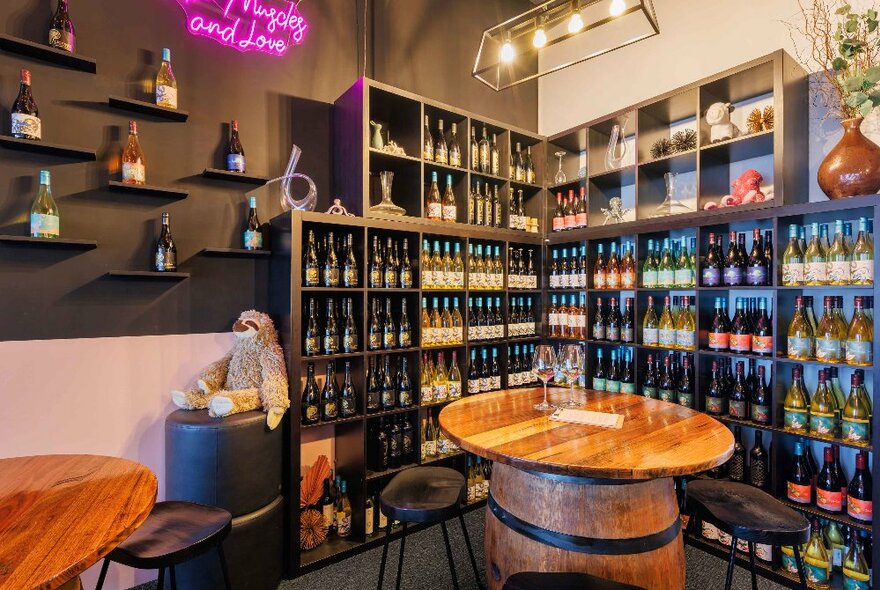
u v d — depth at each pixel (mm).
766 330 2320
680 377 2705
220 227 2307
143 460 2062
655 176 2908
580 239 3039
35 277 1848
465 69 3342
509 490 1583
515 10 3705
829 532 2129
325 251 2480
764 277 2227
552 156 3398
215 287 2277
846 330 2164
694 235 2633
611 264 2922
